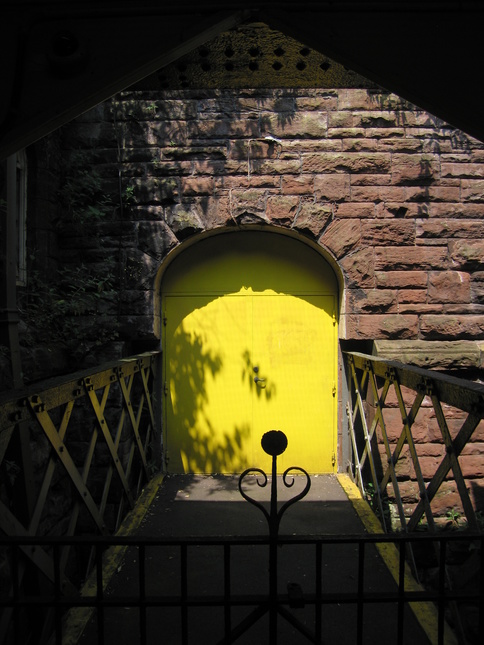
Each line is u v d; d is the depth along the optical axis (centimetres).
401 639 179
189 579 321
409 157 552
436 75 179
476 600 179
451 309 549
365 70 181
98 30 180
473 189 553
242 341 588
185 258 588
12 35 179
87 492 332
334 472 582
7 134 180
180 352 588
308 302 588
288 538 179
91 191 543
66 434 527
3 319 385
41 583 329
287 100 553
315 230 548
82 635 262
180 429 586
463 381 259
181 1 179
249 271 589
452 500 526
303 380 587
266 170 549
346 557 350
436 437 532
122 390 419
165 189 550
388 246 551
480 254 549
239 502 477
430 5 177
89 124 552
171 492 510
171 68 247
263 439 186
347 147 552
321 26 180
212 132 551
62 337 529
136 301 550
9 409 225
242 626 179
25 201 478
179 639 256
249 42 220
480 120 179
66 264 551
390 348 535
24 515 366
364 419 484
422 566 475
